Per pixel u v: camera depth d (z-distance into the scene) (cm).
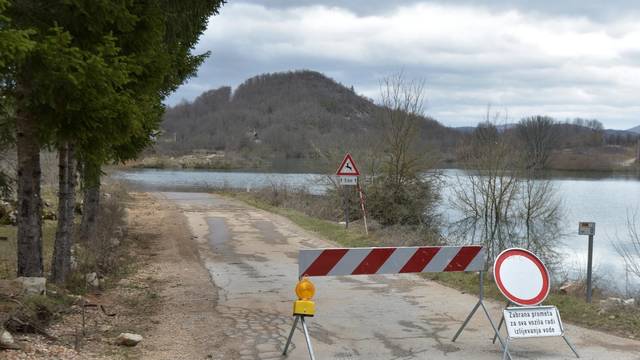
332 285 1044
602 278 1286
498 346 676
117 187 3167
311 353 605
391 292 982
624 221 2466
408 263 684
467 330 746
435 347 672
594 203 3098
